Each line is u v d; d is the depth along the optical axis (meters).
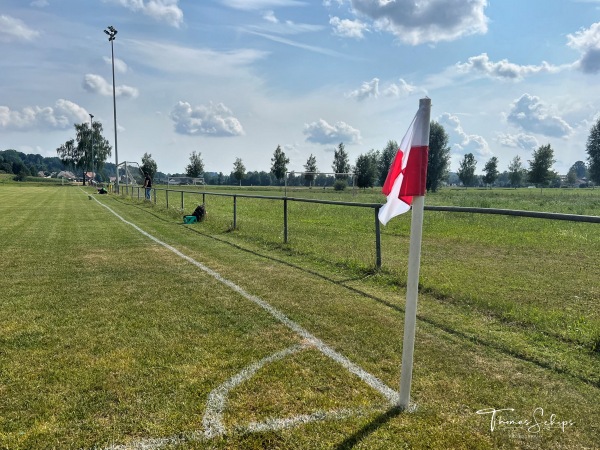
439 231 11.91
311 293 5.32
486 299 5.05
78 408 2.63
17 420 2.50
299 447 2.26
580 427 2.50
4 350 3.50
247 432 2.39
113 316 4.39
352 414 2.58
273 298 5.07
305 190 47.97
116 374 3.07
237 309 4.64
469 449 2.27
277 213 18.58
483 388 2.94
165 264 7.10
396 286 5.73
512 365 3.32
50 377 3.02
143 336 3.82
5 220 14.46
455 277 6.36
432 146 64.25
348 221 14.79
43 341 3.70
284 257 7.84
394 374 3.12
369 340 3.77
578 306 5.03
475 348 3.64
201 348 3.55
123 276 6.22
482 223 13.67
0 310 4.59
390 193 2.73
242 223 13.02
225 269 6.72
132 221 14.16
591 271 6.88
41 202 24.81
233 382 2.96
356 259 7.39
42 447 2.26
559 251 8.79
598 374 3.20
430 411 2.62
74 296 5.16
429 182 65.25
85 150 90.81
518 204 25.08
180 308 4.67
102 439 2.33
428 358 3.41
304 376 3.07
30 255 7.94
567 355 3.54
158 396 2.77
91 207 20.69
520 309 4.71
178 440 2.32
